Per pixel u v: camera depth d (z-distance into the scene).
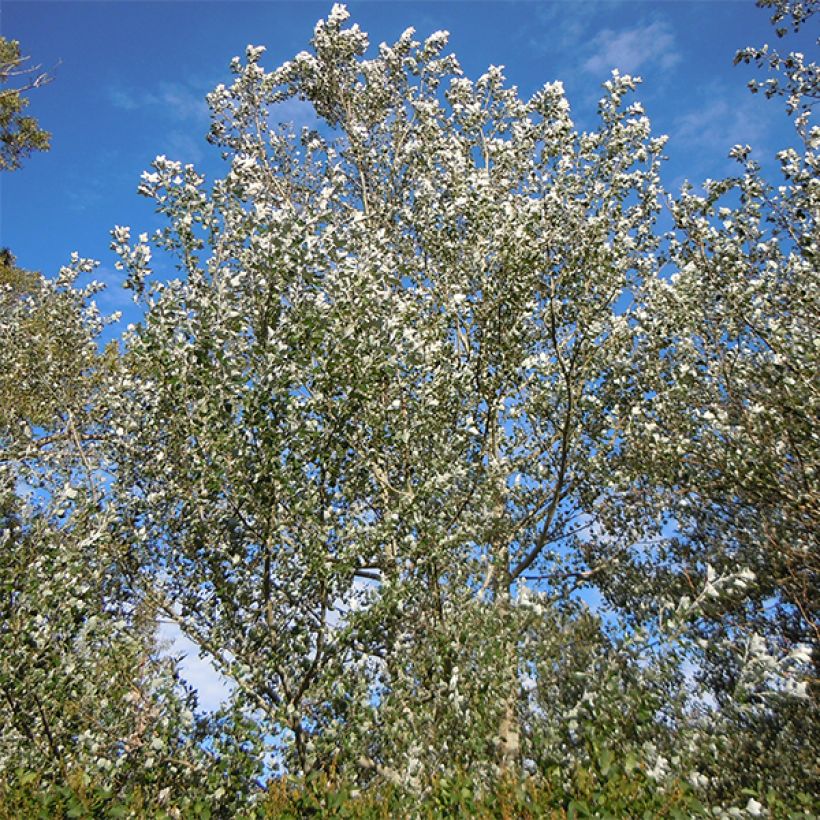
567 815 4.93
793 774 6.85
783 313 9.06
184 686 6.49
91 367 11.51
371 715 6.19
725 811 5.13
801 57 9.98
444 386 8.35
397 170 12.70
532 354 9.74
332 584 6.80
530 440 9.62
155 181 7.37
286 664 6.60
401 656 6.64
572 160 9.82
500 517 8.88
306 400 7.11
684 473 8.76
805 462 7.92
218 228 7.52
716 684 7.77
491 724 6.03
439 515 7.62
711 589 5.89
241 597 6.98
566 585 9.50
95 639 6.66
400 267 9.41
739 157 9.80
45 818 5.48
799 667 6.91
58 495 7.33
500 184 10.54
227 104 13.48
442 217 9.56
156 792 5.93
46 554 6.76
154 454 7.90
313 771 6.01
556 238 8.99
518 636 6.35
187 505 7.45
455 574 7.45
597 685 5.67
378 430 7.70
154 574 7.48
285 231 6.91
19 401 10.91
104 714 6.42
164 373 6.90
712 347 9.14
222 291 7.06
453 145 11.27
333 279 7.21
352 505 7.46
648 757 5.35
